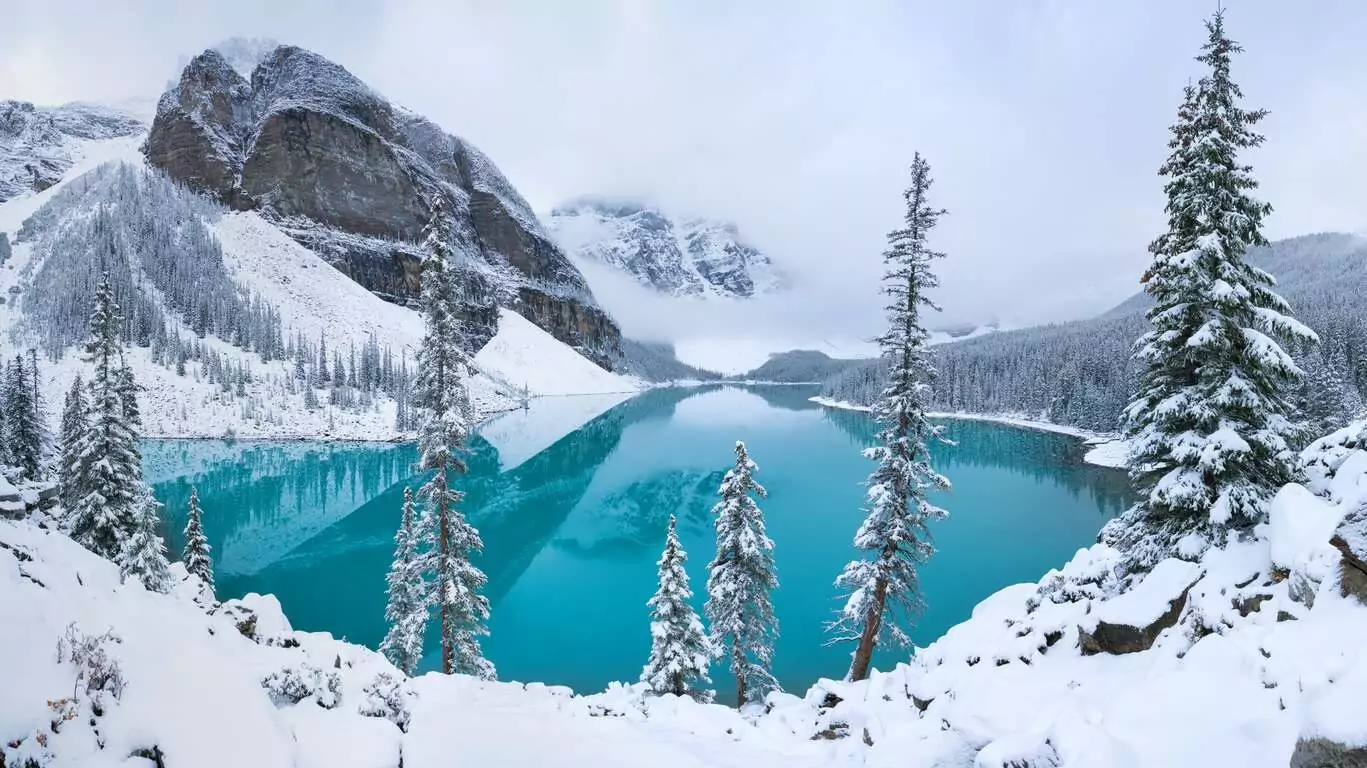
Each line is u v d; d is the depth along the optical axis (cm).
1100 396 12288
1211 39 1389
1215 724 633
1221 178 1368
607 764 921
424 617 2678
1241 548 1041
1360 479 805
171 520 6869
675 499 8300
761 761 1000
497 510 7750
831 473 9562
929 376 2178
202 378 12244
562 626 4441
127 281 13462
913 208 2131
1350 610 689
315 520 7031
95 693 579
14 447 4506
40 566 707
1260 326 1353
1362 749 475
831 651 3806
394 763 779
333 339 16562
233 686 702
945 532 6228
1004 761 718
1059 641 1159
